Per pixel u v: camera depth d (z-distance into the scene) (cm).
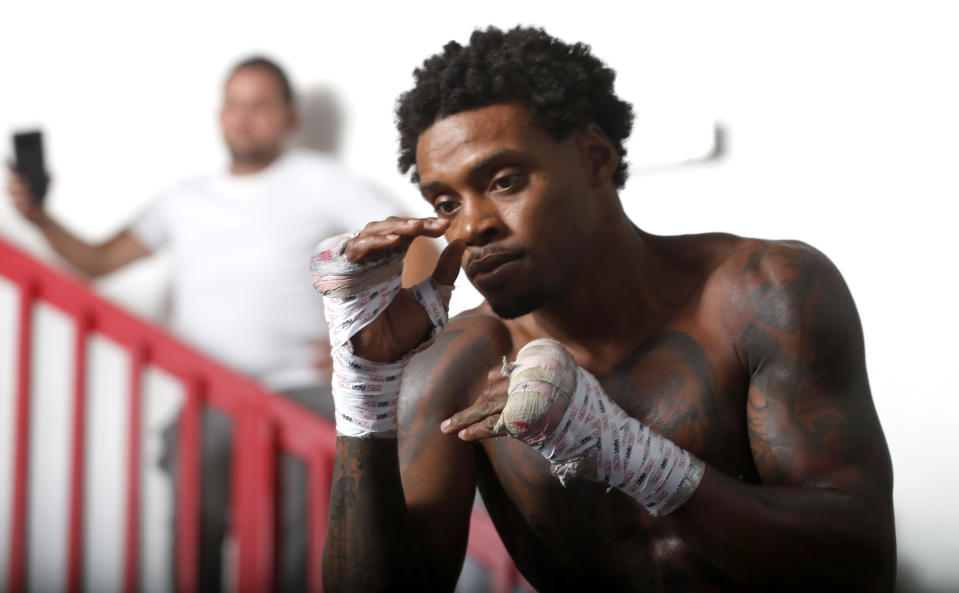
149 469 578
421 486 243
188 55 618
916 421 467
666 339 237
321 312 512
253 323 502
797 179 495
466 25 563
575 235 224
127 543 473
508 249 216
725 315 234
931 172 475
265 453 458
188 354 471
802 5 500
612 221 235
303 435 460
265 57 582
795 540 210
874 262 480
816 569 212
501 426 208
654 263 244
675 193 514
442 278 222
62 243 565
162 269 570
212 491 471
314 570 450
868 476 219
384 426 226
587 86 234
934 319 468
